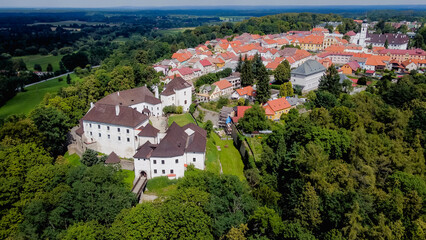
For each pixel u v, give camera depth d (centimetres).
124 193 7231
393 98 13550
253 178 8806
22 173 7662
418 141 10250
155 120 11331
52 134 9694
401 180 8100
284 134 10312
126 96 11344
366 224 6706
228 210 6950
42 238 6406
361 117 11475
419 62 19588
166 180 8412
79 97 12462
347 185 7656
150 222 6128
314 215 6662
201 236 6056
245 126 11462
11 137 8825
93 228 6197
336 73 14600
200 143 9019
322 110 10925
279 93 14450
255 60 17762
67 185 7238
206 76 16938
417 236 6625
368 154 9012
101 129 9644
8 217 6581
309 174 7800
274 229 6266
